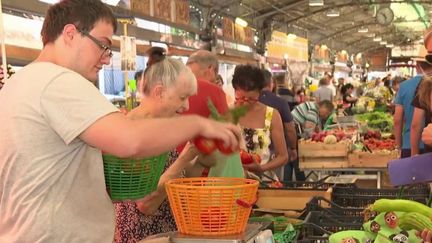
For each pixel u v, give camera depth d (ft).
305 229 8.54
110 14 5.83
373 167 16.11
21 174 5.31
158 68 7.26
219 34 40.60
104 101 5.31
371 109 33.81
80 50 5.63
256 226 6.50
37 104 5.26
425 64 8.62
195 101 8.34
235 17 46.44
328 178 14.90
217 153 7.38
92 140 5.15
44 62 5.58
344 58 103.65
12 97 5.42
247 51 49.85
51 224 5.30
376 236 7.33
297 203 11.55
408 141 16.14
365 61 124.47
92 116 5.14
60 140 5.32
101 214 5.69
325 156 16.47
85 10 5.61
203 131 5.32
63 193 5.39
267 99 16.05
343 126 25.94
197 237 5.92
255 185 6.11
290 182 13.01
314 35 82.02
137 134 5.03
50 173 5.32
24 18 16.22
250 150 12.43
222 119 6.38
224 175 7.55
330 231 8.64
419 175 7.58
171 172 7.04
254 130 12.40
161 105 7.29
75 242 5.42
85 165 5.54
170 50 30.48
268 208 11.65
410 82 16.30
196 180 6.66
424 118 14.01
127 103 18.39
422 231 6.91
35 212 5.30
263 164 12.37
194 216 5.94
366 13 71.51
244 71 12.32
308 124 22.88
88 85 5.36
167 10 30.50
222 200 5.87
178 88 7.25
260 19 54.95
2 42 10.18
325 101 29.17
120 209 7.80
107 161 5.70
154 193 7.20
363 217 8.85
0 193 5.52
